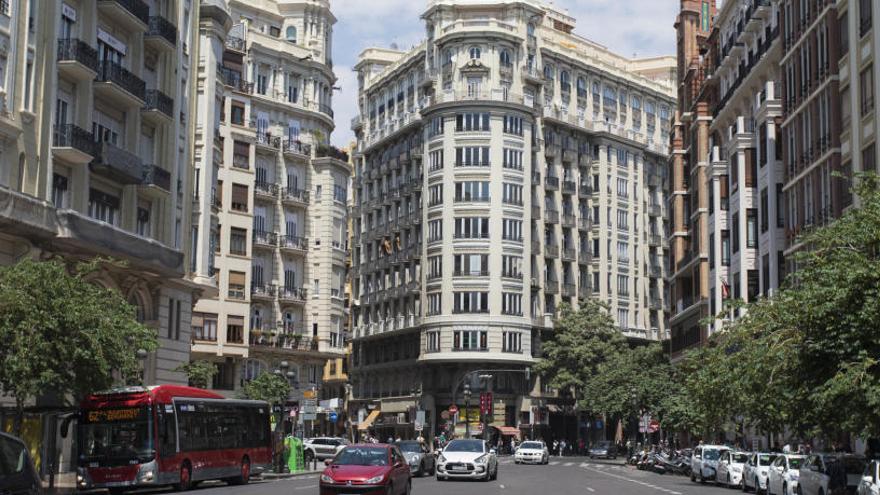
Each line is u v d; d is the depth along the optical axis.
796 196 52.84
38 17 39.41
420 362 95.75
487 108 95.44
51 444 38.22
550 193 100.62
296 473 52.19
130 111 46.34
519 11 99.81
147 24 47.41
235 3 82.25
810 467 31.77
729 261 68.38
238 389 72.31
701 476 46.69
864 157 43.75
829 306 25.03
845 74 46.00
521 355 94.31
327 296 81.50
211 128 60.22
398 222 103.81
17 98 37.91
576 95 104.81
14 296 28.16
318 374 81.94
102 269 42.31
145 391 34.44
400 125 105.62
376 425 101.06
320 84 84.44
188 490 36.19
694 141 77.62
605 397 83.94
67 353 29.17
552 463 73.12
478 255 94.06
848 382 23.92
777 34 58.62
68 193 41.75
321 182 82.56
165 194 48.66
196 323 70.25
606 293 104.69
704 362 45.06
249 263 73.88
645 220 111.38
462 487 37.88
